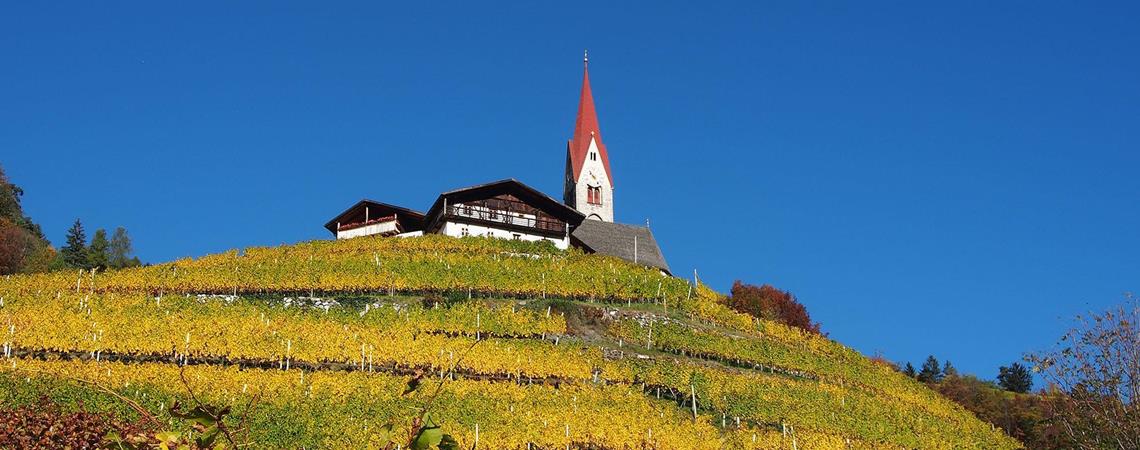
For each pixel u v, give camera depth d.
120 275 51.34
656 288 55.59
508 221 66.50
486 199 66.44
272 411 32.97
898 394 51.53
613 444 37.91
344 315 46.09
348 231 70.00
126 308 43.81
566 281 54.16
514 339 45.97
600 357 45.69
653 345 49.62
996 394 65.62
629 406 40.75
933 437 45.72
